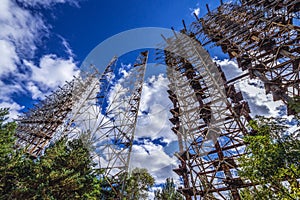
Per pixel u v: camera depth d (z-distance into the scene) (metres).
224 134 14.23
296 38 13.62
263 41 15.45
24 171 15.26
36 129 28.98
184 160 14.61
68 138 17.61
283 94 11.45
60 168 14.52
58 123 28.64
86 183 14.52
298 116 6.92
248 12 18.61
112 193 15.85
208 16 24.41
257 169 6.59
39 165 15.02
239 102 16.17
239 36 18.05
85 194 14.69
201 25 24.56
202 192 12.66
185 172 14.18
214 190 12.27
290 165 6.04
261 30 16.22
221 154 13.56
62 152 16.14
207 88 18.28
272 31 15.32
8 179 14.88
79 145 16.19
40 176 13.45
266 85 12.98
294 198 6.02
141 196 23.44
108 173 14.05
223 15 22.05
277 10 15.43
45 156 15.89
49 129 28.08
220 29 21.30
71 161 14.97
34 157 22.89
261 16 16.53
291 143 6.36
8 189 14.17
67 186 13.37
